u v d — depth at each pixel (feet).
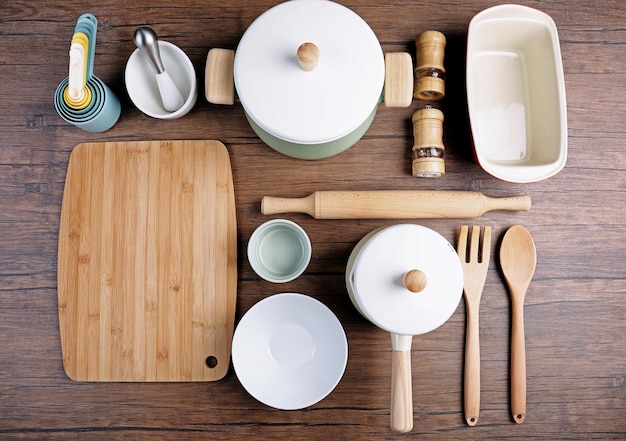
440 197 2.96
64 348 3.00
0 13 3.17
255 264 2.89
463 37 3.17
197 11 3.16
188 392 3.01
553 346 3.05
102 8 3.16
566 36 3.20
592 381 3.04
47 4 3.17
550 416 3.02
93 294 3.02
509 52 3.20
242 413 3.00
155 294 3.01
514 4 3.03
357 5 3.17
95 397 3.02
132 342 3.00
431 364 3.01
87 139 3.11
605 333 3.07
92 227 3.04
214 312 3.00
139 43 2.54
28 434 3.01
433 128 2.93
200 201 3.04
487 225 3.08
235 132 3.10
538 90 3.09
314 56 2.37
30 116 3.13
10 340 3.05
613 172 3.13
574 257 3.09
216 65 2.70
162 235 3.03
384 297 2.57
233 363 2.74
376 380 3.00
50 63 3.15
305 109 2.54
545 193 3.11
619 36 3.20
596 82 3.18
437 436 2.99
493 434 3.00
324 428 2.99
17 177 3.11
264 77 2.55
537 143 3.09
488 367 3.02
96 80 2.95
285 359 2.93
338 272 3.05
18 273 3.08
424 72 2.99
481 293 3.02
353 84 2.55
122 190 3.05
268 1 3.16
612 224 3.11
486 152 3.12
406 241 2.61
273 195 3.08
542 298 3.07
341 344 2.80
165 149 3.06
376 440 2.99
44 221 3.10
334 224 3.06
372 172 3.09
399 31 3.16
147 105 3.03
